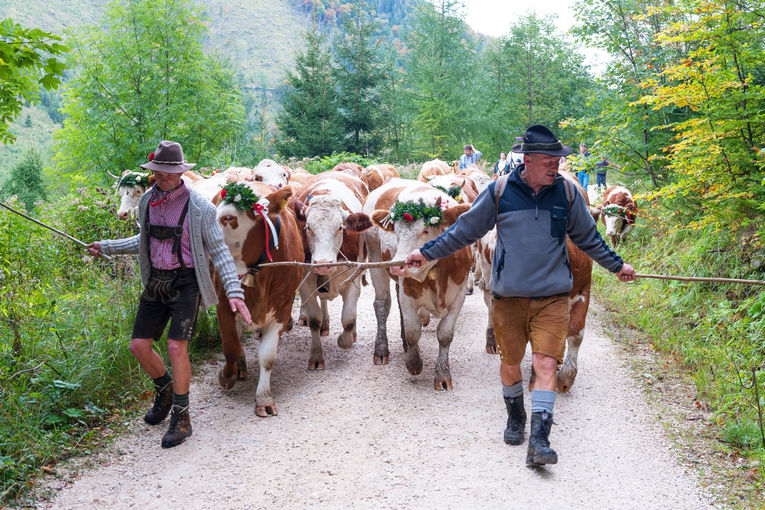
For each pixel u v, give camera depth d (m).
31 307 5.45
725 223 7.09
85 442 4.40
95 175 15.80
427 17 38.94
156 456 4.27
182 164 4.27
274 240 4.71
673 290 7.69
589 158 9.85
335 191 6.67
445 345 5.54
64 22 144.75
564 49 39.31
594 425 4.71
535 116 37.69
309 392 5.47
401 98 38.53
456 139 36.28
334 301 8.88
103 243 4.61
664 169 10.21
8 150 75.56
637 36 11.22
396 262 4.51
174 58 16.55
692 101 6.86
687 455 4.20
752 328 5.98
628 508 3.58
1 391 4.39
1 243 6.62
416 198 5.14
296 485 3.88
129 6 16.17
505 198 3.85
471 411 5.03
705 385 5.24
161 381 4.70
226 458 4.25
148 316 4.52
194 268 4.37
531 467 4.05
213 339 6.48
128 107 16.02
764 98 6.66
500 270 3.89
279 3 187.88
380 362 6.21
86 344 5.44
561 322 3.88
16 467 3.88
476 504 3.64
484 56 42.75
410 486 3.85
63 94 16.28
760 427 4.24
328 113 35.19
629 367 5.96
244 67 142.62
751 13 6.70
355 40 37.44
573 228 3.94
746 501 3.61
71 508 3.61
